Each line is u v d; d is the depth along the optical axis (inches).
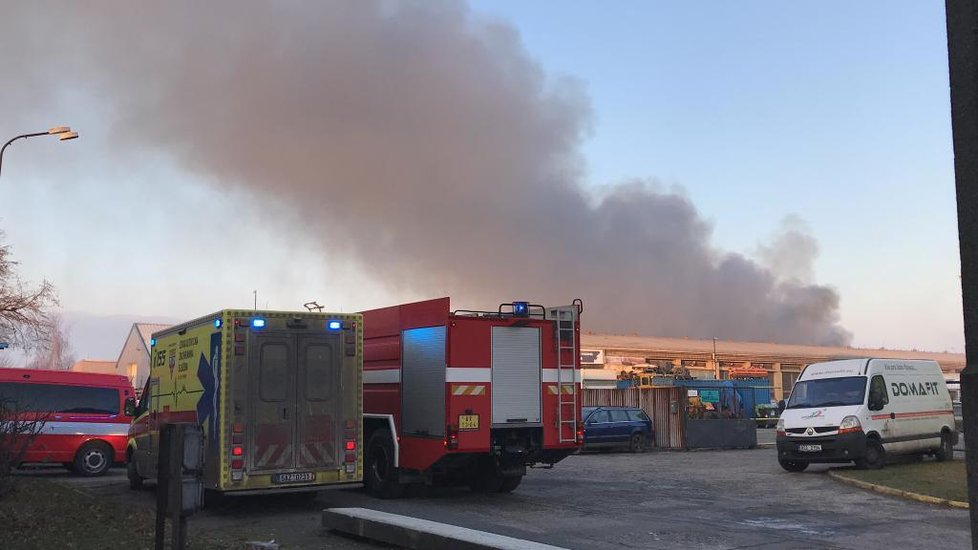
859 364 713.6
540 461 533.6
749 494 543.5
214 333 450.6
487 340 504.4
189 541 339.9
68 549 315.9
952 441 780.0
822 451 669.9
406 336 529.0
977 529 121.1
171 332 525.0
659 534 380.8
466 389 491.8
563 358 532.4
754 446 1078.4
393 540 339.6
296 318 459.8
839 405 691.4
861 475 630.5
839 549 346.3
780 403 1787.6
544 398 520.1
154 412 546.0
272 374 449.1
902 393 727.1
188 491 266.8
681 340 3139.8
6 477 405.1
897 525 411.5
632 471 724.0
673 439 1040.2
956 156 130.0
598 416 969.5
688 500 510.6
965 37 129.4
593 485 602.2
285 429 448.5
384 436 529.7
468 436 487.5
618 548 345.7
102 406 722.2
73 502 440.1
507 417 503.2
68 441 698.2
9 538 332.5
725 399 1664.6
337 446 462.3
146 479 591.8
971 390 123.3
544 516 439.8
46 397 698.2
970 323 126.0
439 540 313.6
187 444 269.9
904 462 753.6
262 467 439.2
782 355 3152.1
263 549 335.9
